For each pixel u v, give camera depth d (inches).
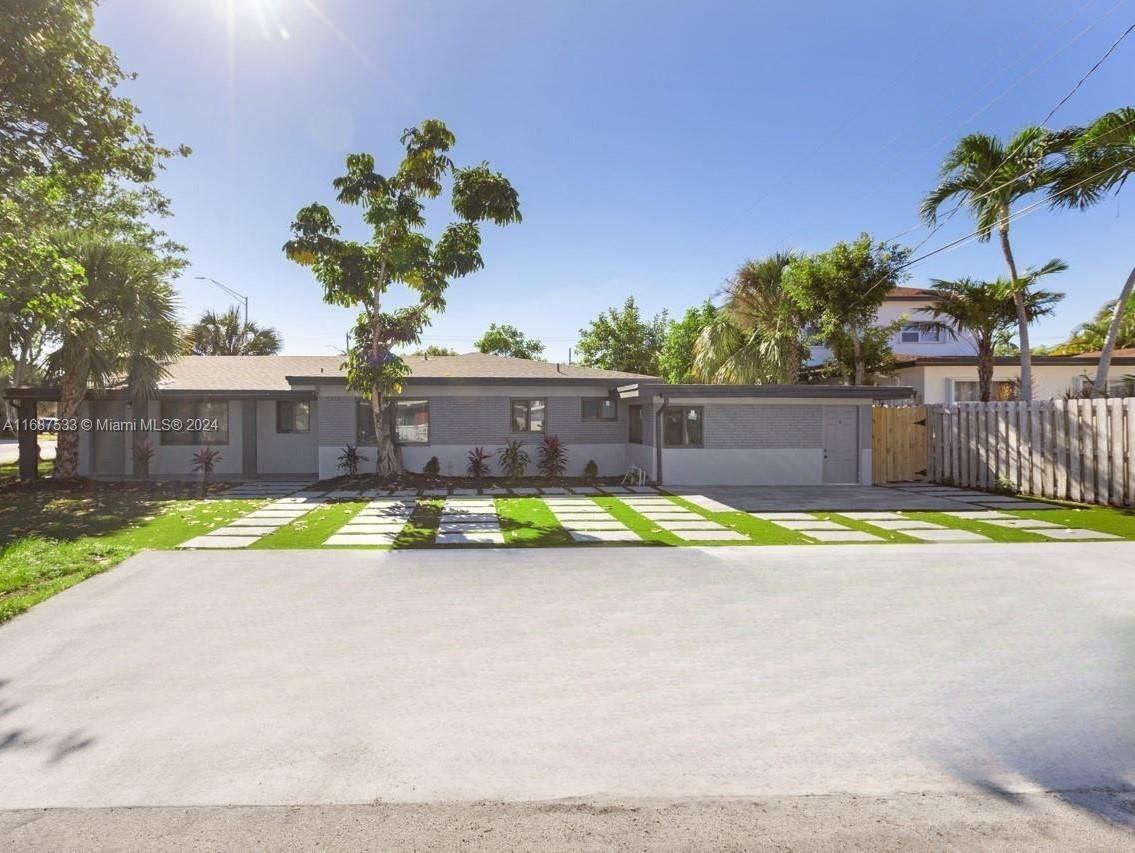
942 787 122.8
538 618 218.1
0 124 381.4
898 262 765.3
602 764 130.6
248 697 159.2
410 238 597.6
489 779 125.2
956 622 213.6
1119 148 578.9
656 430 627.5
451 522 412.2
